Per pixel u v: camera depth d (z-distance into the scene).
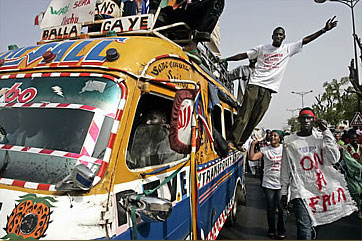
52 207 1.72
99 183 1.83
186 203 2.93
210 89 3.87
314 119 3.83
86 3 3.48
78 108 2.12
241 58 5.13
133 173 2.12
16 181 1.93
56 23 3.65
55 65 2.39
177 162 2.87
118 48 2.42
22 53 2.72
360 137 6.61
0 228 1.74
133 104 2.18
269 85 4.79
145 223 2.17
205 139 3.66
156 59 2.52
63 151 1.99
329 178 3.74
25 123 2.20
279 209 5.41
